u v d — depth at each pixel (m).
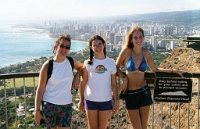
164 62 10.35
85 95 4.45
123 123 5.84
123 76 4.44
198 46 6.19
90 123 4.46
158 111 6.93
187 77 4.61
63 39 4.00
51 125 4.02
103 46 4.34
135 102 4.48
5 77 4.36
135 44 4.36
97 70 4.31
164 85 4.62
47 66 3.99
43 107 4.03
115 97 4.46
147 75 4.57
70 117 4.13
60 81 4.00
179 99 4.65
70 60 4.14
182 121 6.64
